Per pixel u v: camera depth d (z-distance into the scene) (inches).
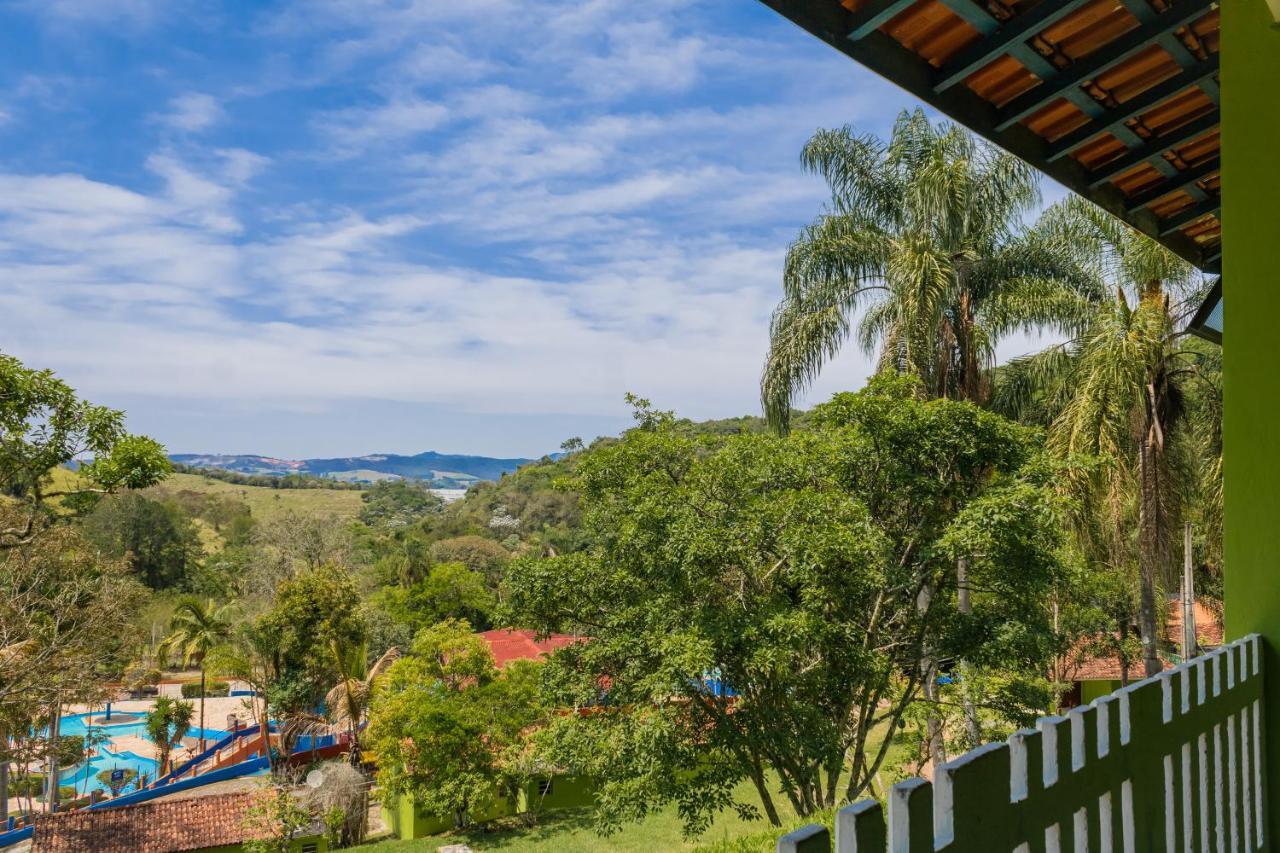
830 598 509.4
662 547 514.0
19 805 1387.8
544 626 599.2
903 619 582.9
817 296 776.3
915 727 729.6
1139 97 194.7
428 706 989.2
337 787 1051.9
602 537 613.9
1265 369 167.9
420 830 1043.9
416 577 2618.1
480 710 1008.9
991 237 761.6
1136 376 604.1
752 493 540.1
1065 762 98.7
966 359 727.7
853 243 758.5
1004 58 174.9
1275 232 167.0
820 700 550.9
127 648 874.1
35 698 772.6
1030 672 563.5
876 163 786.8
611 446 657.0
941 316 693.3
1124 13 165.8
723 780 515.5
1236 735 153.0
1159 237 272.5
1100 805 105.7
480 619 2076.8
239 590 2896.2
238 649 1769.2
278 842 944.3
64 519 836.0
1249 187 171.3
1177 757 129.3
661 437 629.0
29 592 784.3
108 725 2190.0
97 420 784.3
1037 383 737.6
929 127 773.9
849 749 646.5
